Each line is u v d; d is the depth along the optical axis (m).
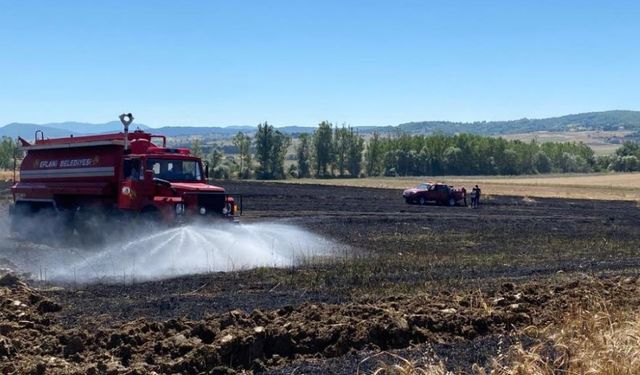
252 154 122.75
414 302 12.99
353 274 17.09
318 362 9.73
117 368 9.04
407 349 10.27
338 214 36.75
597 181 110.81
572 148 158.38
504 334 11.30
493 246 24.55
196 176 23.39
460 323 11.55
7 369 9.10
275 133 112.88
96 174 24.06
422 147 133.12
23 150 28.02
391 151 129.62
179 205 21.56
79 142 24.77
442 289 15.10
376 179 112.25
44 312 12.22
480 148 135.00
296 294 14.31
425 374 8.73
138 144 23.50
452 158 132.75
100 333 10.45
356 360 9.78
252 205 41.78
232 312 11.30
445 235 27.92
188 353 9.65
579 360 8.86
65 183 25.44
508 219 37.03
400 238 26.41
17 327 10.79
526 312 12.54
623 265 19.92
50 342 10.18
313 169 121.31
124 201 22.75
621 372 8.48
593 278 15.94
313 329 10.73
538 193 74.88
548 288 14.66
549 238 27.72
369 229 29.53
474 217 37.62
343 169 122.19
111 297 13.80
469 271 18.16
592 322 10.55
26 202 27.09
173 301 13.28
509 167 138.38
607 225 35.56
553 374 8.74
